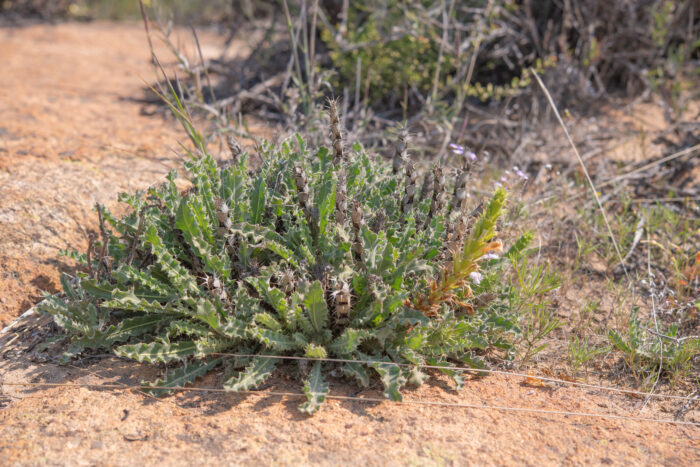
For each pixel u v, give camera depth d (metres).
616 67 6.30
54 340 2.94
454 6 5.89
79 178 4.14
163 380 2.67
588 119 5.64
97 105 5.89
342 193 2.86
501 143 5.13
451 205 3.22
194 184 3.51
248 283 3.04
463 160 3.10
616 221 4.32
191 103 4.58
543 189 4.48
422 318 2.70
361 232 2.92
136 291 3.06
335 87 5.83
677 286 3.55
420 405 2.65
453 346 2.81
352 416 2.55
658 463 2.38
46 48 8.19
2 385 2.69
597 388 2.84
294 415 2.54
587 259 3.98
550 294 3.58
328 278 2.83
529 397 2.76
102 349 2.96
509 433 2.51
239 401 2.62
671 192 4.60
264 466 2.26
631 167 4.88
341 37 5.70
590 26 5.77
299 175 2.94
